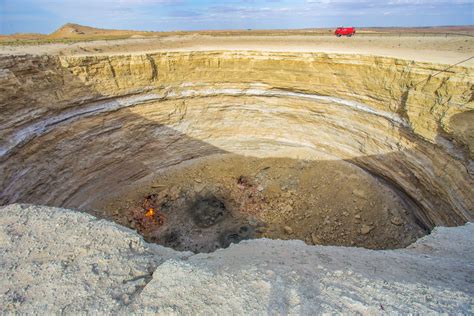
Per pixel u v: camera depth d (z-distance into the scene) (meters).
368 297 4.66
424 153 12.68
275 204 16.52
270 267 5.83
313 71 16.95
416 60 13.00
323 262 6.39
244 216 16.11
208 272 5.54
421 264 6.38
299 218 15.41
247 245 8.05
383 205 14.93
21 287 5.37
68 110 14.60
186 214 16.42
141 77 16.83
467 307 4.29
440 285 5.17
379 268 6.07
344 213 15.04
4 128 11.95
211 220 16.06
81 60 14.68
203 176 18.84
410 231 13.70
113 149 16.62
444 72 11.90
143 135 17.72
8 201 12.15
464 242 7.79
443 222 11.83
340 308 4.43
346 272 5.57
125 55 16.11
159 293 5.09
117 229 6.99
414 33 31.34
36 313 4.83
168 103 17.98
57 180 14.41
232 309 4.59
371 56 14.84
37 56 13.51
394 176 14.69
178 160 19.42
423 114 12.58
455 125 11.14
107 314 4.73
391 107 14.26
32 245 6.47
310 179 17.44
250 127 19.50
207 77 18.44
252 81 18.41
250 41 26.92
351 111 16.27
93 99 15.38
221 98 18.88
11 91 12.17
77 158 15.16
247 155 19.95
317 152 18.56
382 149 15.12
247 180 18.41
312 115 17.91
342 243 13.82
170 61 17.52
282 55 17.31
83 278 5.52
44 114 13.53
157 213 16.39
